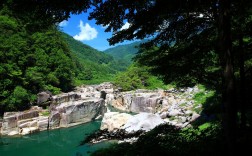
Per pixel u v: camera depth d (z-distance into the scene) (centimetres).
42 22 579
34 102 4575
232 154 571
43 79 5234
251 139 693
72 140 3197
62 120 3925
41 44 5666
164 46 883
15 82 4388
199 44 888
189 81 1130
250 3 640
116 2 576
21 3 502
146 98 4650
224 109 601
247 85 952
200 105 2758
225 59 583
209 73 1045
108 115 3225
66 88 6391
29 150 2823
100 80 11456
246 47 923
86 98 4712
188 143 824
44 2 508
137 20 648
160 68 995
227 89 582
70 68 6894
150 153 830
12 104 4141
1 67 4197
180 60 952
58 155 2622
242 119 902
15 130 3541
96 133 1054
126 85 6331
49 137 3356
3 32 4731
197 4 616
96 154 1112
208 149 724
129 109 5112
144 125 2320
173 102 3884
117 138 1038
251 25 821
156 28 750
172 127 1062
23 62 4778
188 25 784
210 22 777
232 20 808
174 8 621
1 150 2827
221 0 578
